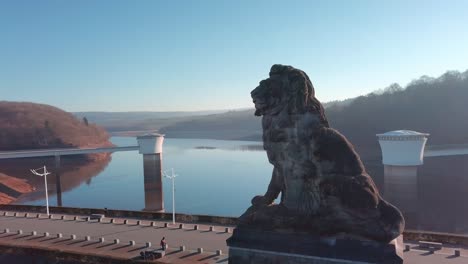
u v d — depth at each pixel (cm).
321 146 2728
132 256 4047
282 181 2978
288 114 2802
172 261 3856
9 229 5194
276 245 2833
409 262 3566
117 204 11931
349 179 2675
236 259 2989
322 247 2700
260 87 2870
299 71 2828
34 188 15412
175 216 5578
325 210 2728
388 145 10488
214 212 10512
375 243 2584
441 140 17525
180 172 17712
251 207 3098
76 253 4038
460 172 13038
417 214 9094
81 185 15612
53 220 5694
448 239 4156
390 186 10469
